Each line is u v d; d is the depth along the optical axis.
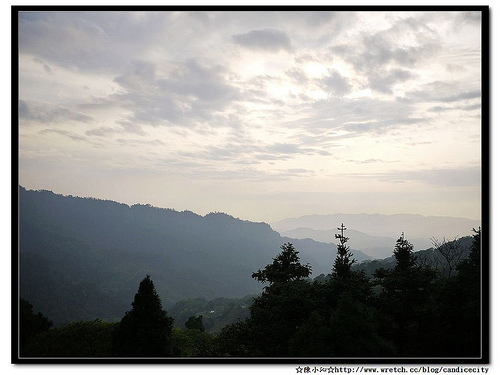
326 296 14.64
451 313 13.45
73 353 15.62
